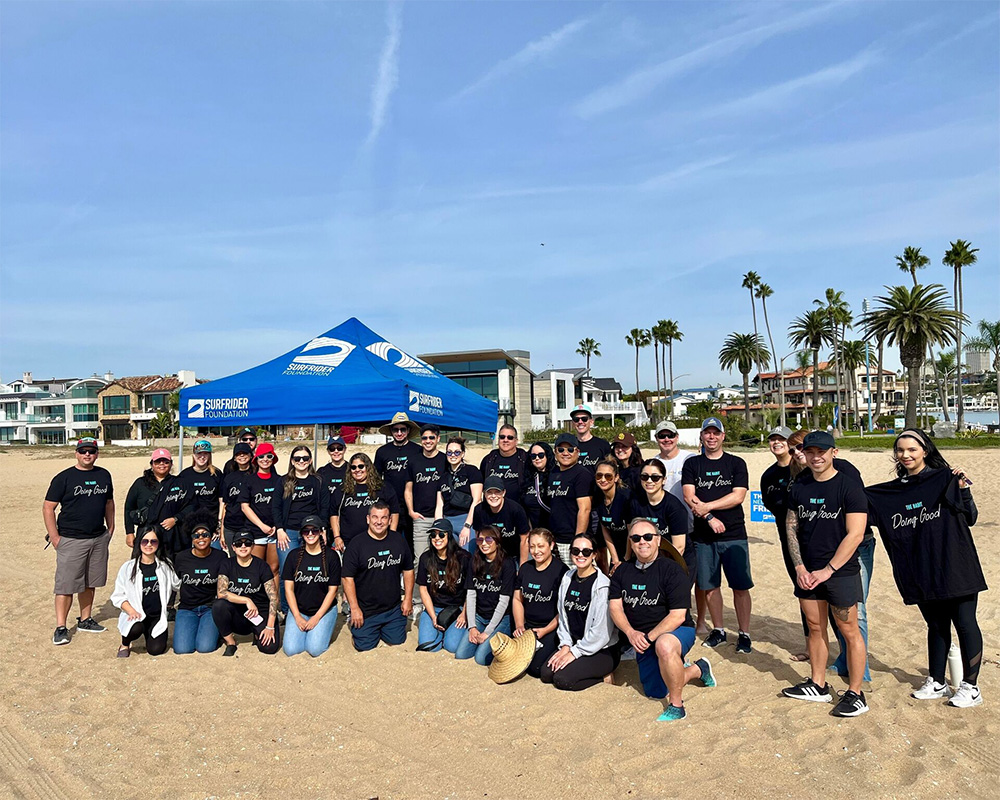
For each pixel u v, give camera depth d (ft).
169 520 21.47
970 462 82.84
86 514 22.06
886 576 28.58
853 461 86.58
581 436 22.52
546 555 18.45
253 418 28.09
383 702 16.80
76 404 245.86
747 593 19.49
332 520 23.94
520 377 163.43
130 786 12.89
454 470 23.90
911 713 14.99
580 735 14.66
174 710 16.42
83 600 23.07
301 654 20.21
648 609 16.48
